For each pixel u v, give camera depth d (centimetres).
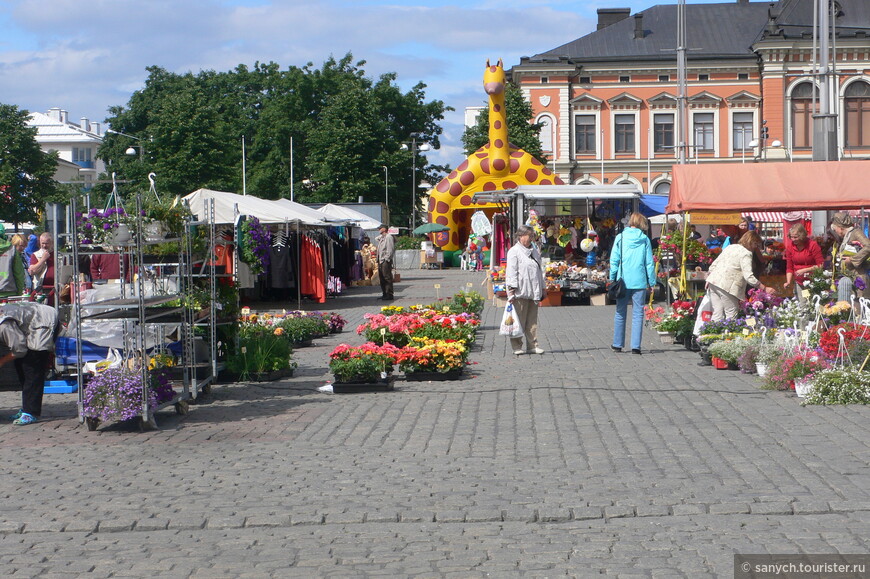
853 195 1745
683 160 3828
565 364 1462
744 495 712
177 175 6116
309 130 7006
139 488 785
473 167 5206
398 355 1320
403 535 650
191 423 1059
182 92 6297
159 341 1163
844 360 1127
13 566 604
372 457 874
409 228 7494
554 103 6656
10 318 1066
